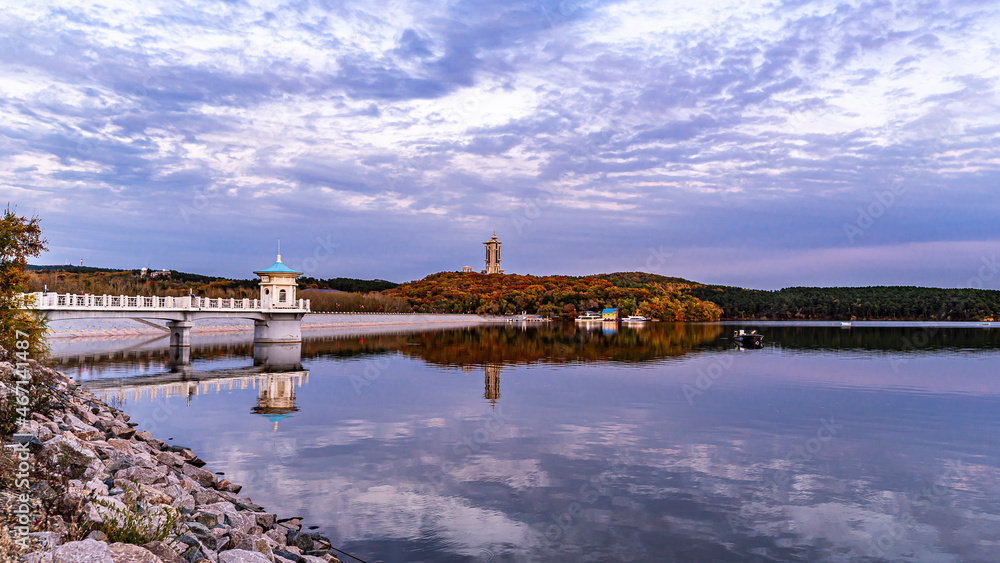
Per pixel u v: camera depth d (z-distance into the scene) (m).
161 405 36.94
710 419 34.97
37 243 29.20
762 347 92.56
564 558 16.44
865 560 16.91
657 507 20.53
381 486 22.12
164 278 168.00
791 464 25.92
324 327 136.25
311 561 14.96
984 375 57.06
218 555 12.18
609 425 33.06
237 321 111.44
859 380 52.94
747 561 16.55
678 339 114.31
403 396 41.88
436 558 16.28
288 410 36.00
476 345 92.69
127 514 11.68
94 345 75.31
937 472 24.95
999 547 17.78
